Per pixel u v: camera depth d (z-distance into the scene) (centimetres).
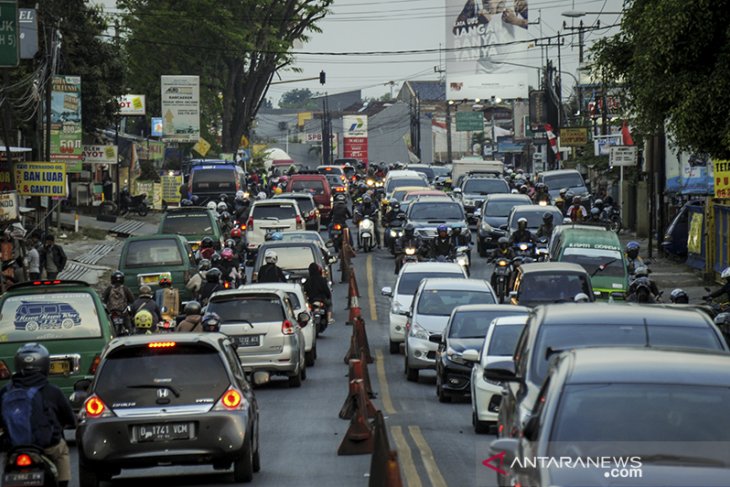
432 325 6744
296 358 6391
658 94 7475
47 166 10881
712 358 2458
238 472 3797
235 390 3716
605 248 8112
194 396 3678
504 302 8844
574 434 2258
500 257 9475
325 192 16800
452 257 10988
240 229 13100
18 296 4969
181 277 8594
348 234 13662
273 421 5356
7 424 3112
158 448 3631
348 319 9569
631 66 8406
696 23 7169
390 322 7906
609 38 8531
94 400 3650
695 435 2231
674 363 2427
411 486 3675
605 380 2370
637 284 6988
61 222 15925
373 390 6400
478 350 5800
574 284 7006
